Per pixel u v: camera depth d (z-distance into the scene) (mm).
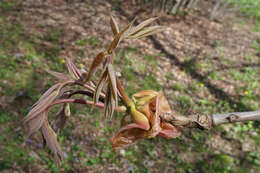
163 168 4543
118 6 8258
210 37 8023
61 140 4582
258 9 10336
